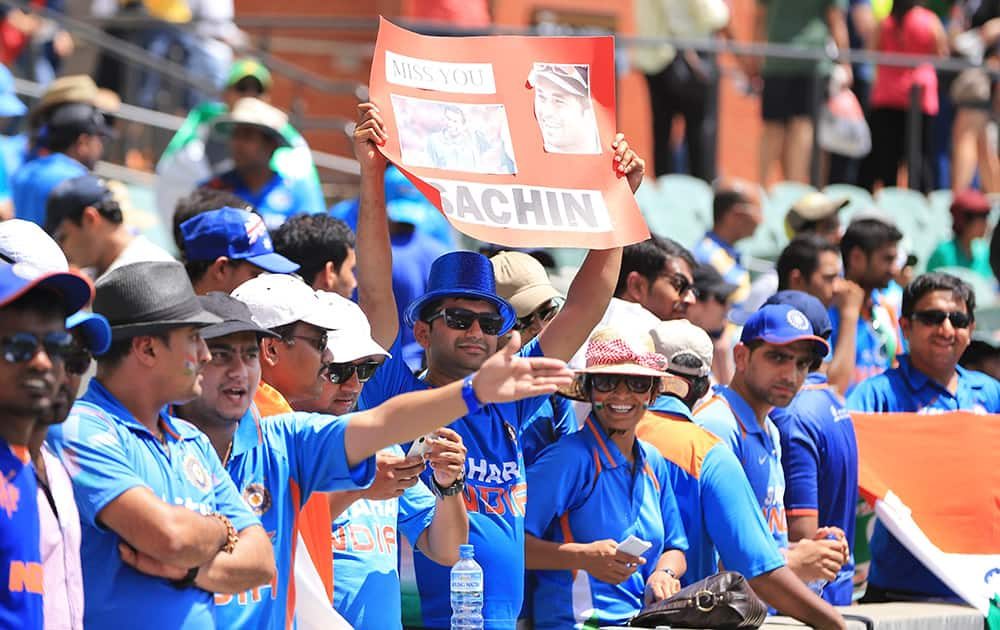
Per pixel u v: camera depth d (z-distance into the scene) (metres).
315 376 15.63
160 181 31.73
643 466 19.03
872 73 43.78
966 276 38.66
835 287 26.27
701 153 40.69
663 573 18.81
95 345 12.16
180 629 12.47
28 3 35.75
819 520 22.22
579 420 20.58
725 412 20.75
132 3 38.53
